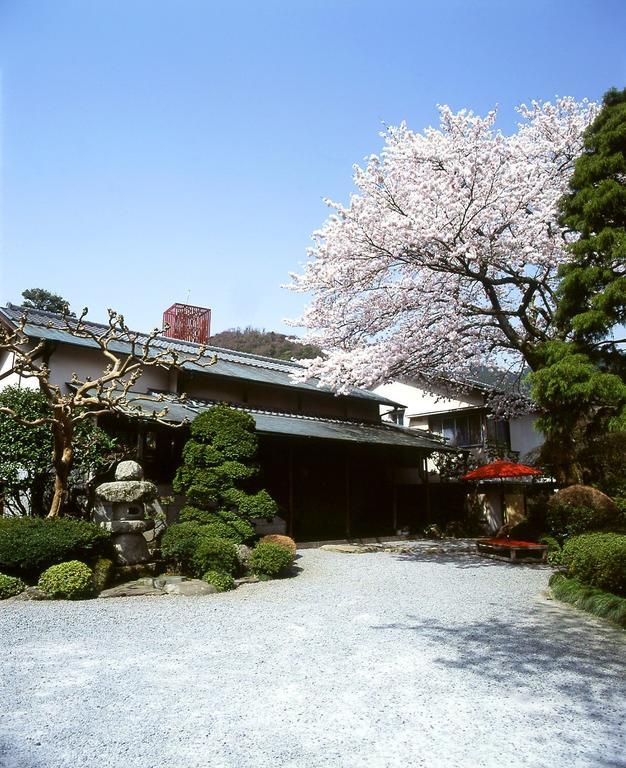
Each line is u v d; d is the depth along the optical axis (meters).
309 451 15.41
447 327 13.77
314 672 4.72
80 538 8.03
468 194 12.62
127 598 7.74
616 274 8.94
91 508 10.03
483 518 18.72
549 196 13.96
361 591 8.62
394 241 12.67
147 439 12.02
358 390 19.52
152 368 14.31
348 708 3.96
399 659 5.12
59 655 5.07
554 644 5.71
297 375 15.80
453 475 19.11
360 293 14.44
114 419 11.47
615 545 7.68
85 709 3.88
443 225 12.29
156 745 3.35
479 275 12.81
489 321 14.73
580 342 9.23
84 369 13.22
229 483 10.27
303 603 7.68
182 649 5.35
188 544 8.97
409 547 14.30
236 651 5.32
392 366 13.96
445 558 12.67
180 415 12.11
